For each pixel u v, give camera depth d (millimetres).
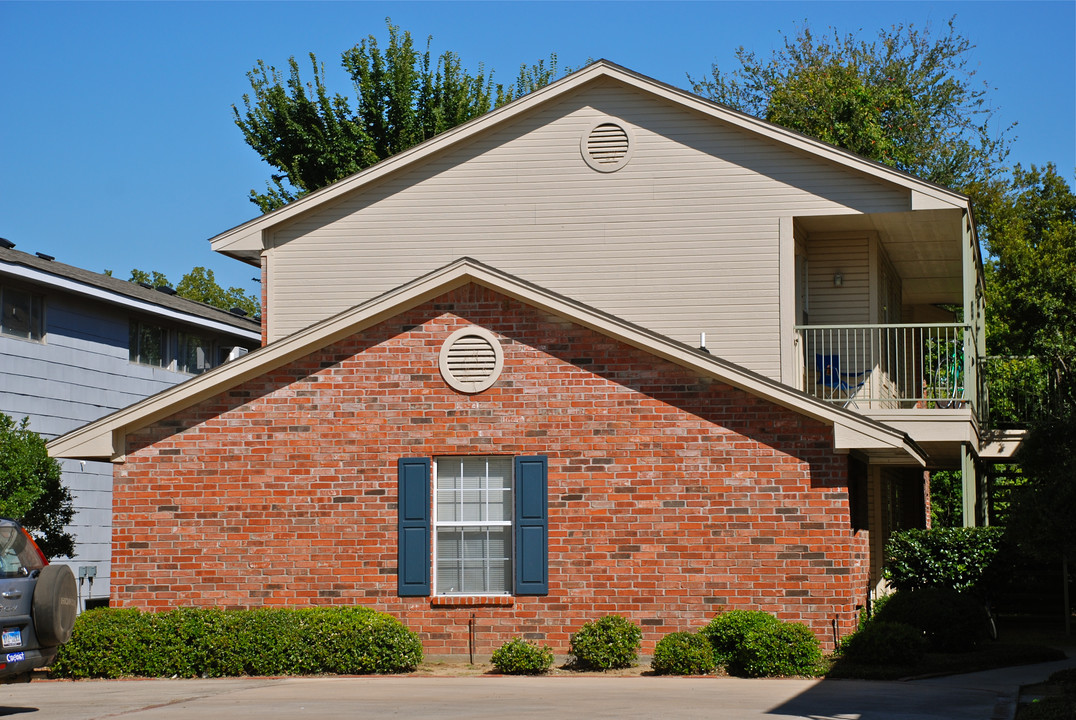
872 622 15344
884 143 37531
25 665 11695
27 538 12562
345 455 16031
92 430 16109
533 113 20812
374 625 14633
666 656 14156
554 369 15828
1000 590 18578
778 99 41344
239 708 11414
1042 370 24922
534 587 15500
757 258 19797
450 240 20797
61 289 23516
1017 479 26000
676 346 15461
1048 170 42156
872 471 21359
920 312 30141
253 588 15938
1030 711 10852
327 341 16219
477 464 15992
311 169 35781
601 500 15547
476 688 12953
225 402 16266
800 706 11383
